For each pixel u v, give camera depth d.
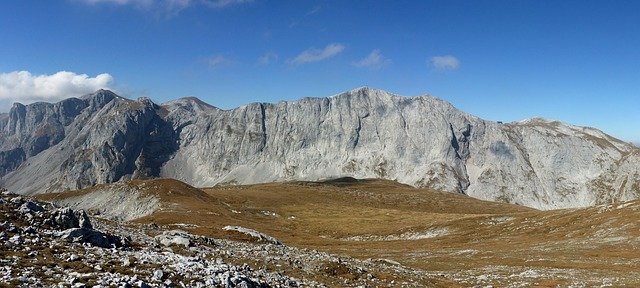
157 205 139.25
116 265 26.45
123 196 151.50
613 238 81.62
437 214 179.00
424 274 50.88
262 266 38.84
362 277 41.41
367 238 126.00
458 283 46.72
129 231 55.97
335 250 83.25
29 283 19.66
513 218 118.31
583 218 101.19
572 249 76.44
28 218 35.81
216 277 27.06
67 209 38.62
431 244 99.56
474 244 94.88
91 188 167.88
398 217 173.50
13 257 23.86
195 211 130.62
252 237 69.38
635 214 91.31
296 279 35.41
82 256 27.25
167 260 30.31
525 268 58.66
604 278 49.25
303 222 159.38
